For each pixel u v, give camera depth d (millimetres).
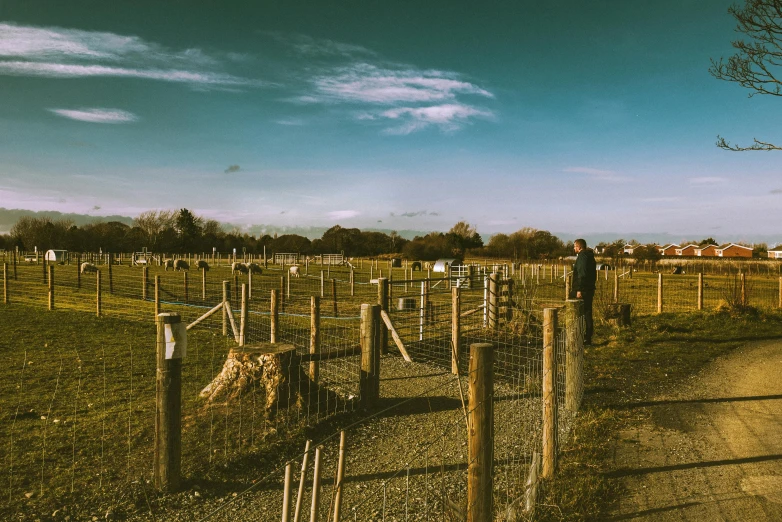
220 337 11820
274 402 5984
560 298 20688
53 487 4359
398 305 17078
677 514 4059
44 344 10477
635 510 4125
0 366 8562
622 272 48000
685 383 8164
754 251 96000
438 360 10008
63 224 86438
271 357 6109
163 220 94875
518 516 3818
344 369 8875
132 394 7137
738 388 7855
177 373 4398
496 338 12211
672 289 28516
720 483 4598
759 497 4324
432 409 6879
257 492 4445
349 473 4863
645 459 5145
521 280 19234
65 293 20859
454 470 4879
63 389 7309
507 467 4727
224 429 5590
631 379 8414
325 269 51562
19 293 20500
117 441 5355
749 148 12289
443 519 3885
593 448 5367
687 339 11969
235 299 20281
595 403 7066
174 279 31406
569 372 6613
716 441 5641
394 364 9641
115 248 84562
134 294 21359
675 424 6219
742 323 13914
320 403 6383
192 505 4199
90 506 4105
